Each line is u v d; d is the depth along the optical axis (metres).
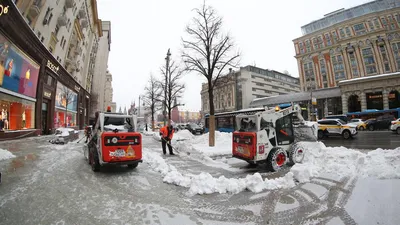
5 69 14.15
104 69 64.69
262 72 66.25
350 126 16.31
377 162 6.02
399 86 35.06
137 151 6.29
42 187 4.67
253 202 3.94
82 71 38.41
